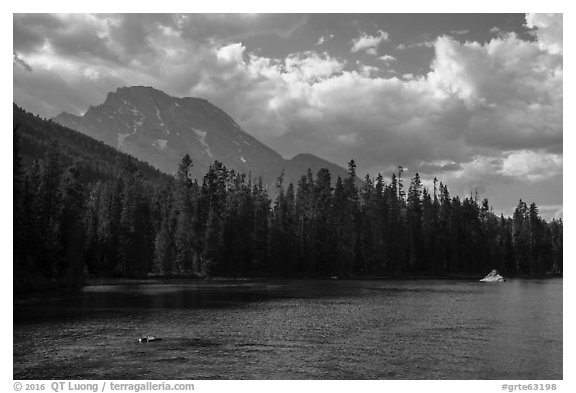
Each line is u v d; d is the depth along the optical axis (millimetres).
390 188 160625
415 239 149125
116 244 107312
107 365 26344
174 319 41812
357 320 42156
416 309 50344
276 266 125500
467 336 35062
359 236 140125
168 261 113062
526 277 139250
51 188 89875
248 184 146500
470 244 156625
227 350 29969
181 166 129750
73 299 57562
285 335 34906
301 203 145500
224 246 119500
